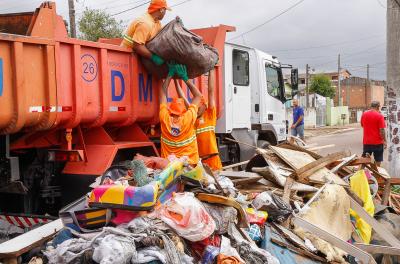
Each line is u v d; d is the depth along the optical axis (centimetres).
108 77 595
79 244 378
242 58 994
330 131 3538
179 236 409
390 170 1077
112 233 383
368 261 481
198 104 661
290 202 578
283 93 1180
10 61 475
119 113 613
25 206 585
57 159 578
